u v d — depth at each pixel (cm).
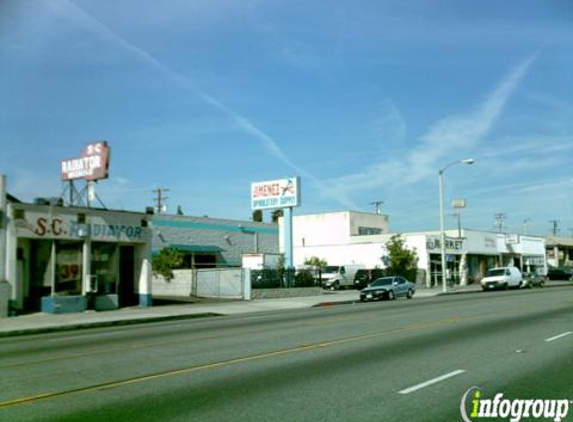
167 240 5116
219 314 2830
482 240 6862
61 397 871
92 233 2861
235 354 1293
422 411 769
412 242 5903
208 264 5466
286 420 727
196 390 907
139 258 3142
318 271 4453
